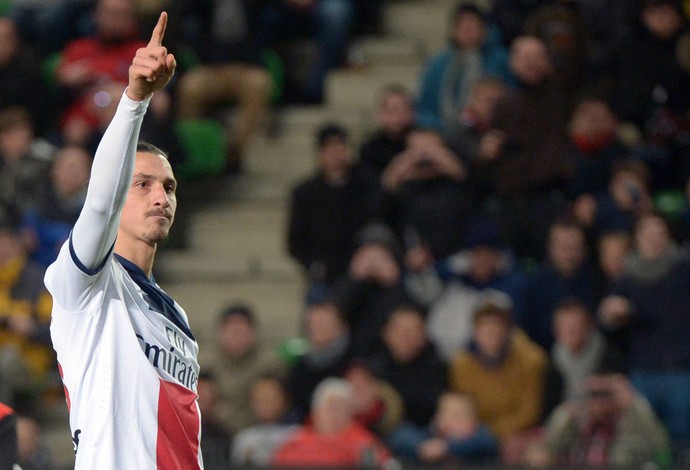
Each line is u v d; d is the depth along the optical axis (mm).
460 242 36688
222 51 42656
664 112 41281
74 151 36688
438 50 47031
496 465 28969
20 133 37094
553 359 32531
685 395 32438
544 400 31984
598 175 38562
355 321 34500
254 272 39438
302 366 32875
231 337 33375
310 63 45156
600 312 33781
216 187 41812
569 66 40688
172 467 14320
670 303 33188
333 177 38125
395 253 35750
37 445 30516
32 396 33531
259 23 44062
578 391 31656
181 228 41188
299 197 38188
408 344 32250
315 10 45125
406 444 30516
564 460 29734
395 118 39156
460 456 29594
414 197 37312
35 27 44719
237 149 42219
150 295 14859
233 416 32812
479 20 41594
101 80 40781
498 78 40625
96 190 13570
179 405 14500
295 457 29109
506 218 37094
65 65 41438
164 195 14742
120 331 14336
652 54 41656
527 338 34469
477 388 31906
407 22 47750
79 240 13742
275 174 42719
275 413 31766
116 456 14102
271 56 44562
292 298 38969
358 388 31219
